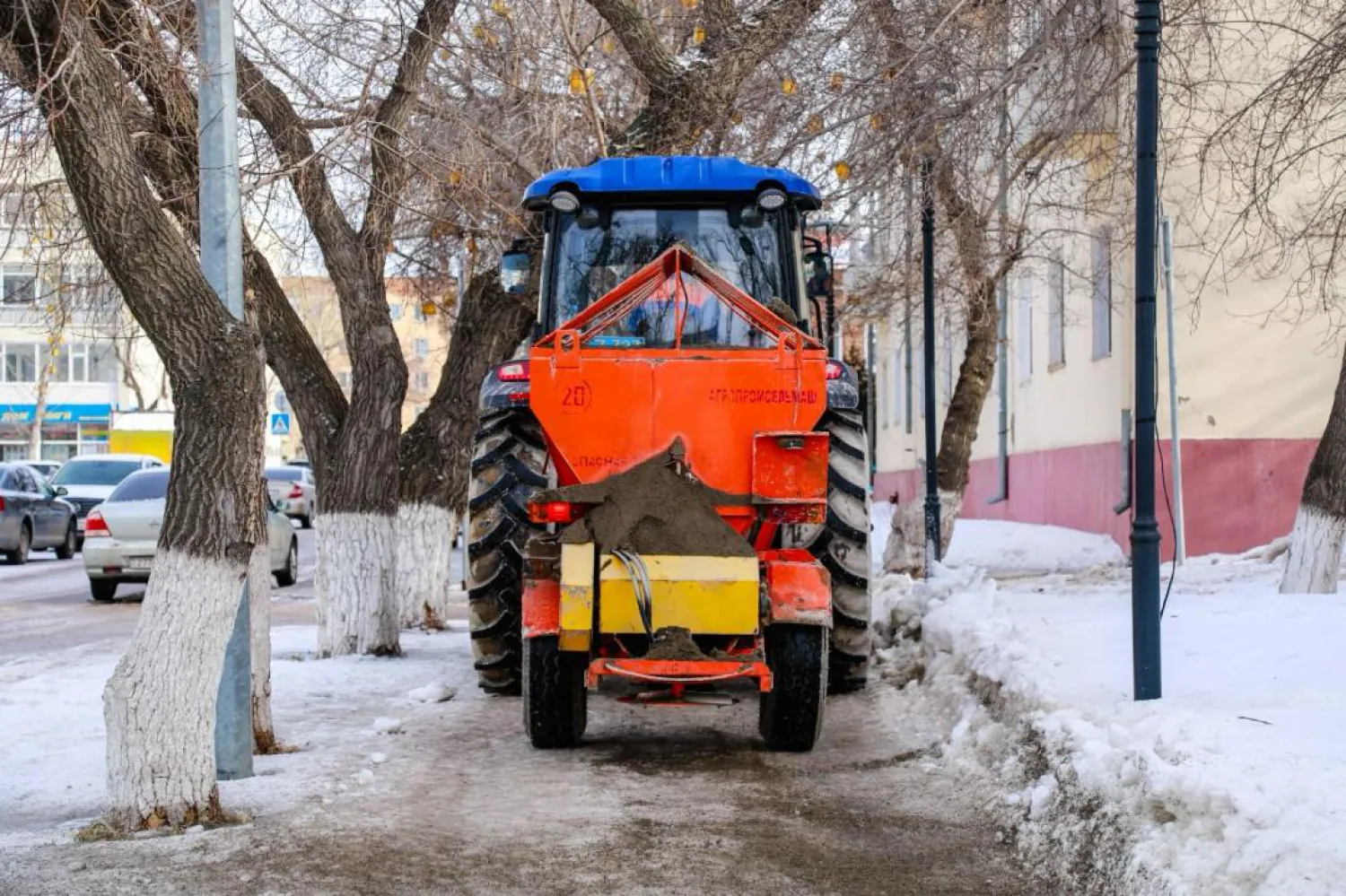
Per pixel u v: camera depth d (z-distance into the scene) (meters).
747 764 7.88
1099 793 5.80
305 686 10.71
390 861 5.85
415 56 11.64
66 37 6.32
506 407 9.55
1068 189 19.08
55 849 6.02
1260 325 18.53
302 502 39.06
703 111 12.56
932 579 12.11
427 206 12.98
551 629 7.77
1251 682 7.43
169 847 6.02
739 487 7.99
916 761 7.86
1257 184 13.70
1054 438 24.31
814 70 12.44
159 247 6.42
